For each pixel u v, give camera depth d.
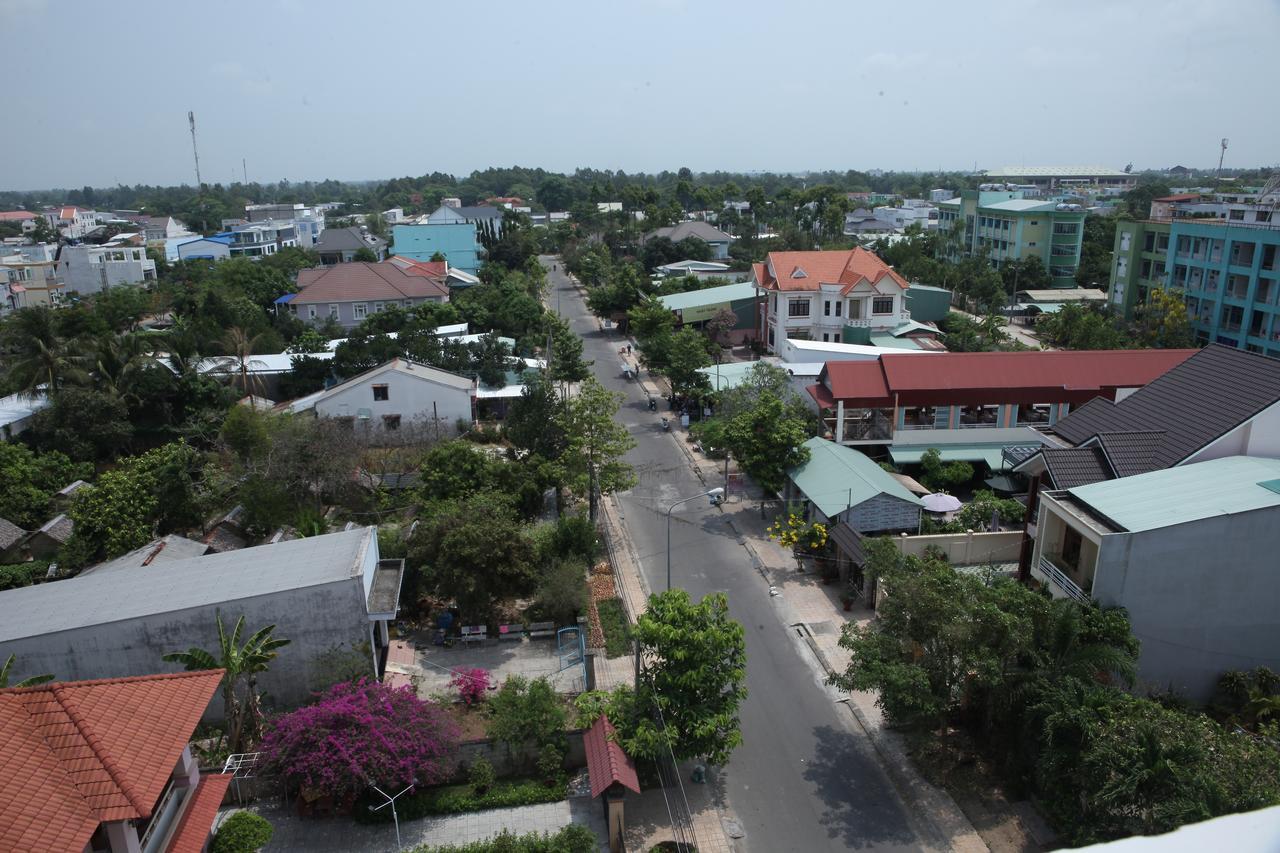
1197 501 25.56
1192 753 18.59
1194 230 71.94
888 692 22.92
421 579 33.28
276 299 82.88
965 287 93.94
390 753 23.03
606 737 23.45
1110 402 34.19
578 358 67.06
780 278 70.62
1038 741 22.19
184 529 41.00
